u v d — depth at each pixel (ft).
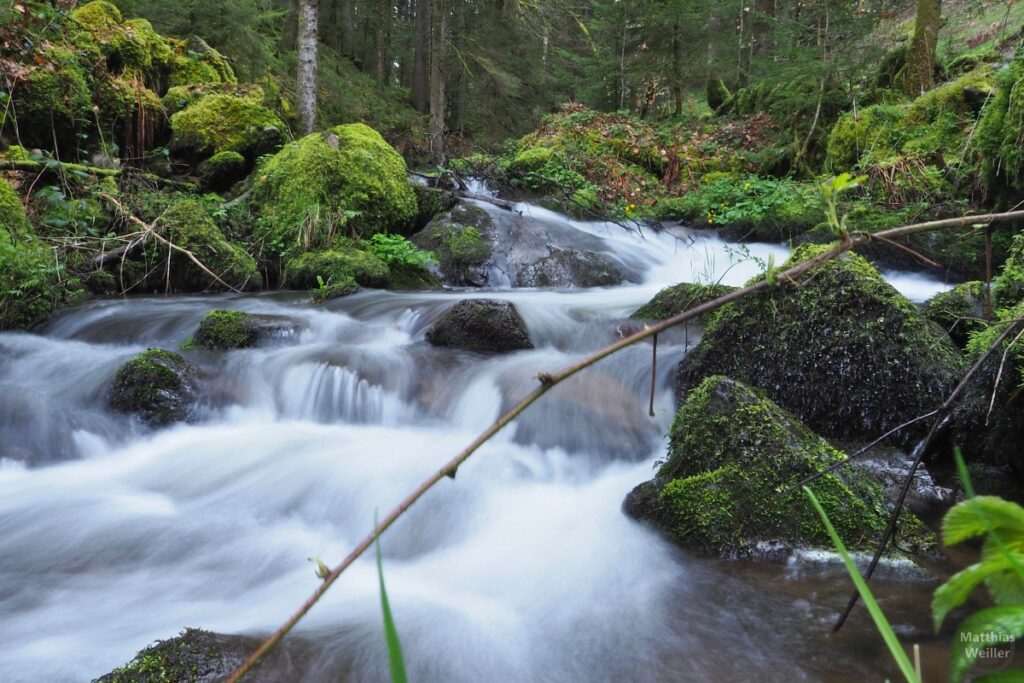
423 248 29.91
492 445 15.08
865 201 30.50
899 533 10.44
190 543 11.83
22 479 14.28
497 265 29.35
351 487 13.32
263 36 54.44
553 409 15.65
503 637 8.97
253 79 45.78
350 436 15.90
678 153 48.34
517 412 3.12
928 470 12.69
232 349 19.54
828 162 39.24
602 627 9.09
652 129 52.44
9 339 20.18
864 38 43.21
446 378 17.65
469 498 12.94
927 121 34.91
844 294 13.76
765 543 10.46
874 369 13.34
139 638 9.15
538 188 40.98
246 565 11.21
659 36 58.65
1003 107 23.26
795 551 10.30
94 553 11.48
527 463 14.30
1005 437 12.28
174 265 26.40
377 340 20.59
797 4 47.52
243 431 16.38
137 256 26.35
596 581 10.28
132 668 7.74
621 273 30.07
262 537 12.09
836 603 9.20
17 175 25.62
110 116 31.68
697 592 9.73
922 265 26.25
